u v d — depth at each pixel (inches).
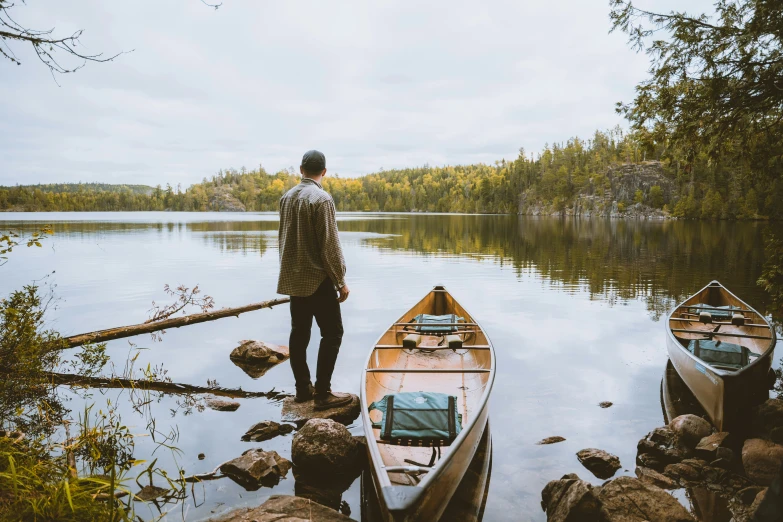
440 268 654.5
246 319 370.0
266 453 156.9
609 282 535.5
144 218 3036.4
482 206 6820.9
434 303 332.5
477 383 198.1
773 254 271.6
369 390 174.4
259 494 139.1
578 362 261.4
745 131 294.7
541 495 138.6
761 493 131.3
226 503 133.7
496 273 607.8
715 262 720.3
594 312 385.4
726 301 360.5
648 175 5073.8
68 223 1972.2
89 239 1109.7
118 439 169.6
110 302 414.3
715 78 258.8
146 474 147.5
